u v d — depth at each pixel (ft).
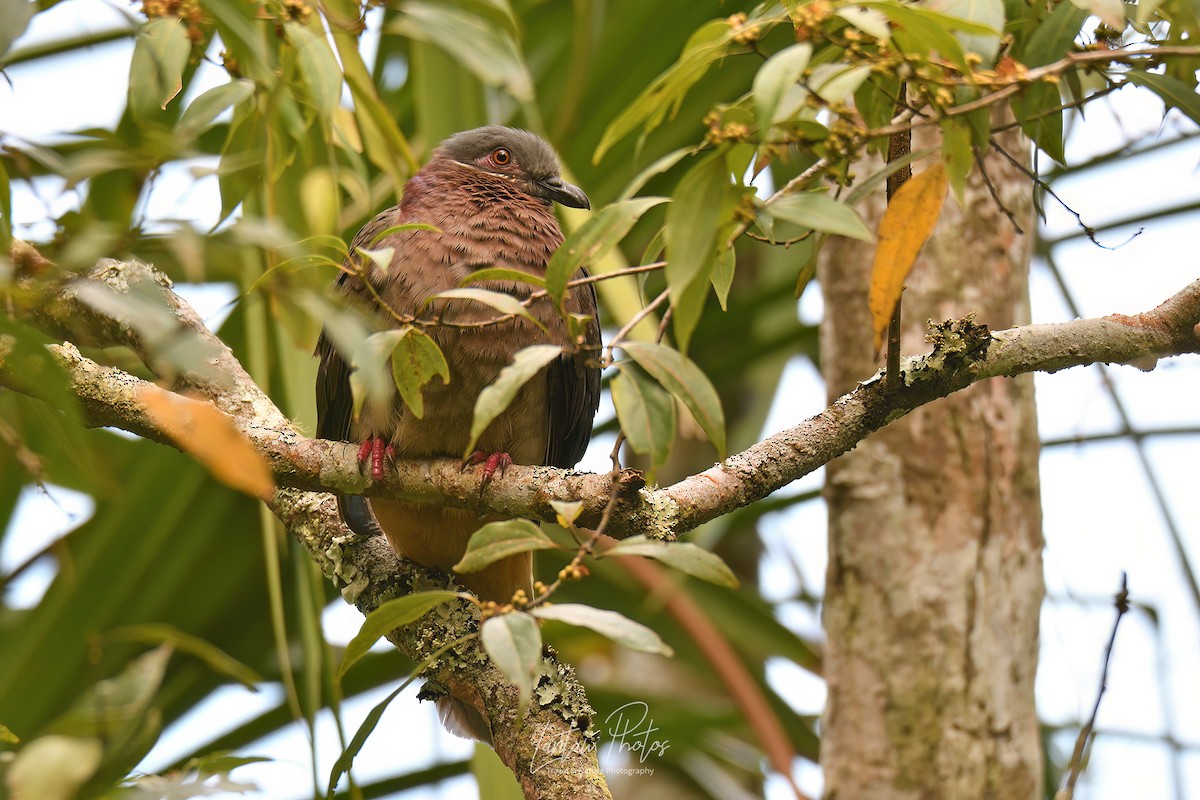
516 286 24.31
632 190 15.10
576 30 29.09
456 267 24.50
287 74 18.29
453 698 23.00
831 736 26.27
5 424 15.99
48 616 28.68
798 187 16.74
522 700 12.74
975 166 25.64
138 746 15.39
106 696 15.01
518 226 25.76
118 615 29.01
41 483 15.65
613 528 18.97
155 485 28.66
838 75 13.82
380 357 14.62
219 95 17.02
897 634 25.70
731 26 15.30
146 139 15.60
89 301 12.63
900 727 25.53
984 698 25.43
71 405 13.43
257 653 30.58
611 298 25.52
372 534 24.47
